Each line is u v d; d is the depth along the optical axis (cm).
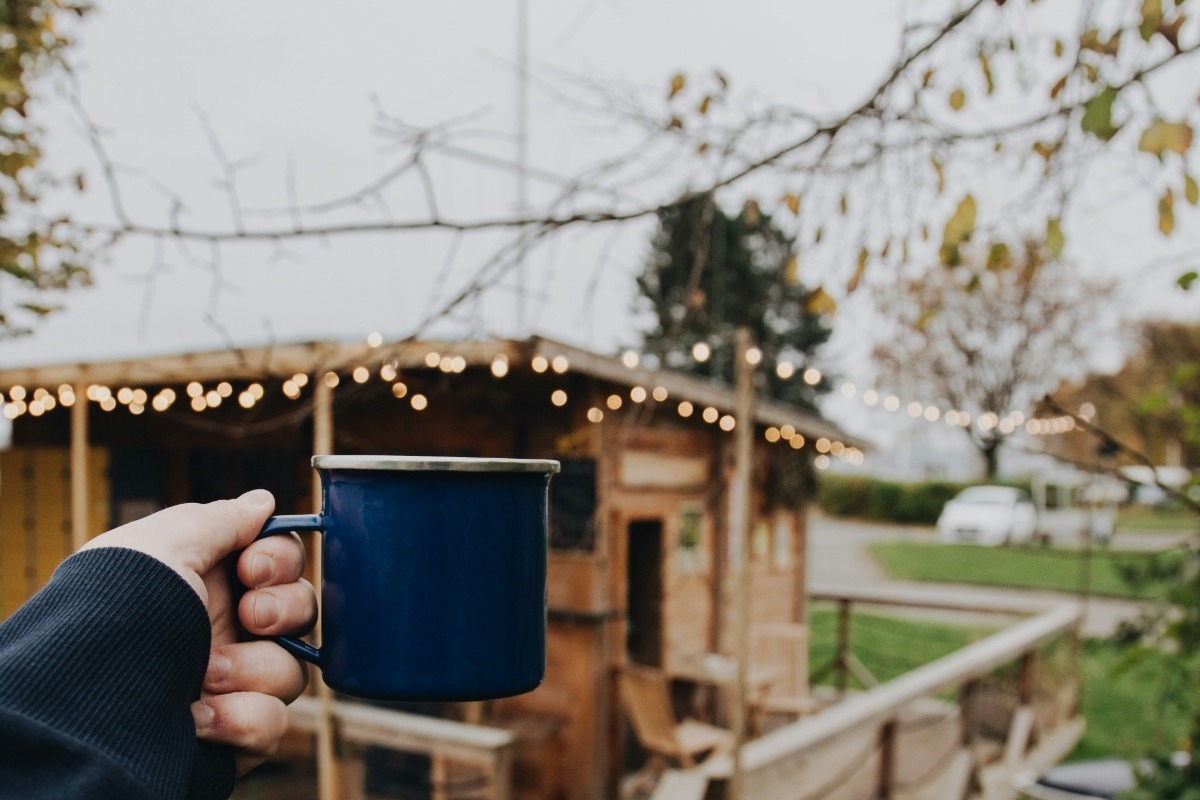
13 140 278
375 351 238
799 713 820
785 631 794
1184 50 127
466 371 539
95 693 57
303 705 447
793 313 1120
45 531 623
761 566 835
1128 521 2375
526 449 570
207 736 69
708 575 741
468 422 586
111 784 54
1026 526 2108
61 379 538
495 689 75
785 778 512
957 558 1945
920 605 849
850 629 1216
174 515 69
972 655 555
